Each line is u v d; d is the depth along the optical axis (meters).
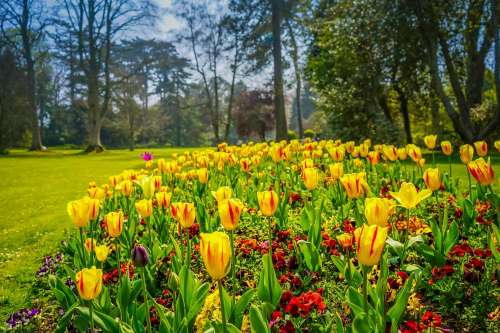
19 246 7.72
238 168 9.30
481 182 3.82
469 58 23.08
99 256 3.17
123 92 58.28
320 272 4.23
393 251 4.23
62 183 18.08
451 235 3.91
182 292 2.89
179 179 8.72
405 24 19.80
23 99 58.69
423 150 23.50
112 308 3.27
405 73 22.36
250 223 6.14
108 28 46.88
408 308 3.27
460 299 3.61
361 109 22.62
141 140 80.62
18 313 4.14
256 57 37.12
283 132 31.62
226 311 2.83
